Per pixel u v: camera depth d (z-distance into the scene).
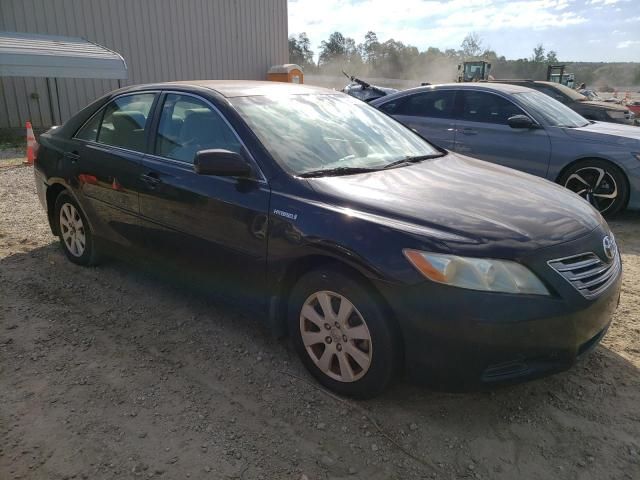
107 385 2.95
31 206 6.80
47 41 13.37
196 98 3.56
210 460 2.41
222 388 2.94
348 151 3.46
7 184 8.18
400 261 2.47
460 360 2.44
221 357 3.25
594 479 2.33
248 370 3.11
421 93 7.67
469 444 2.54
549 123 6.66
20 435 2.54
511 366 2.48
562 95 11.16
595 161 6.30
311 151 3.29
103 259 4.57
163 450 2.46
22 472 2.32
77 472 2.32
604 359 3.26
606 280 2.73
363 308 2.61
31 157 9.98
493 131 6.95
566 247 2.61
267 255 2.97
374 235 2.57
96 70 13.05
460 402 2.84
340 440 2.55
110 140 4.10
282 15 22.20
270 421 2.68
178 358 3.23
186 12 18.62
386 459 2.44
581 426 2.67
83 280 4.35
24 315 3.74
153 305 3.93
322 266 2.79
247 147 3.17
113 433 2.57
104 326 3.61
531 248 2.50
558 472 2.38
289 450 2.48
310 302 2.88
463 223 2.59
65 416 2.68
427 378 2.54
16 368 3.09
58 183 4.51
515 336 2.38
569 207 3.02
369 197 2.82
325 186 2.91
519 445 2.54
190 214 3.36
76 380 2.99
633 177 6.12
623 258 5.16
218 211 3.18
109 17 16.56
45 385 2.94
